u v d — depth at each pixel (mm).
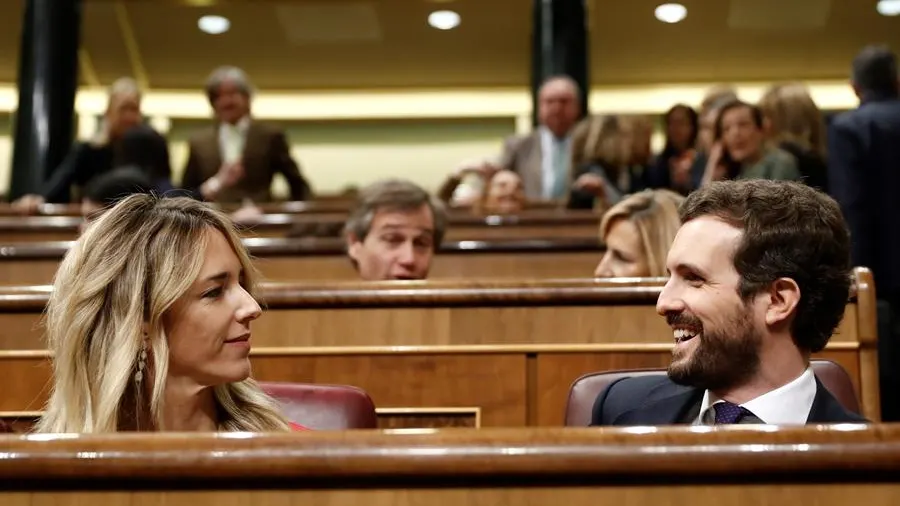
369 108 8164
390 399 1770
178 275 1175
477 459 805
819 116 3068
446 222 2260
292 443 814
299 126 8281
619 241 1829
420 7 6910
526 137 4211
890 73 2859
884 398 2543
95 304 1166
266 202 4160
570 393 1487
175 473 811
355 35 7285
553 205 3793
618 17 6828
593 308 1759
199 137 4180
